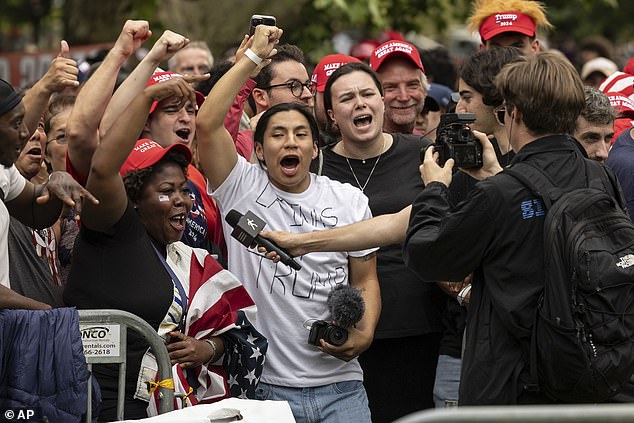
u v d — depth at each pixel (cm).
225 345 721
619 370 601
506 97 645
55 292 731
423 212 637
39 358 611
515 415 393
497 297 615
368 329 748
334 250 716
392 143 845
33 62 1866
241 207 755
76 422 614
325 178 778
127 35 705
